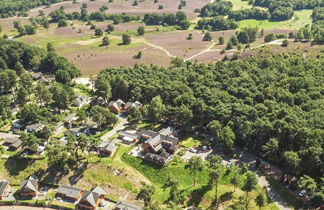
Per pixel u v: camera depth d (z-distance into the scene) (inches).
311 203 6373.0
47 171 7519.7
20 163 7677.2
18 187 7298.2
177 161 7524.6
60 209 6766.7
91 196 6707.7
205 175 7096.5
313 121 7637.8
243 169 7111.2
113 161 7588.6
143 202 6766.7
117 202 6835.6
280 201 6560.0
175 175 7214.6
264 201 6264.8
